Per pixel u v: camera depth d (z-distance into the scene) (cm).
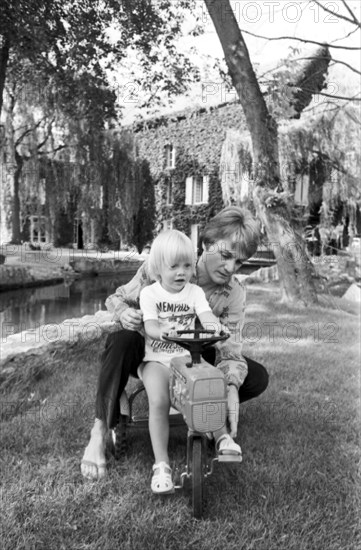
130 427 206
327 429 252
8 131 1947
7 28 658
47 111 1719
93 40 743
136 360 200
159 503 175
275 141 764
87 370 337
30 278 1211
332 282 956
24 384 297
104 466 195
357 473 202
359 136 1027
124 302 229
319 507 176
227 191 1127
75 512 167
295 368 370
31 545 149
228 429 199
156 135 2027
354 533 163
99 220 1955
